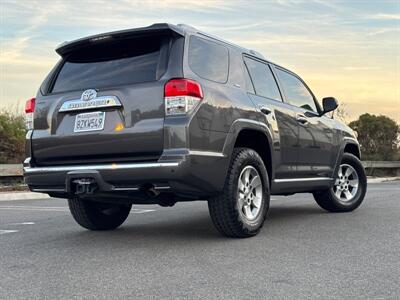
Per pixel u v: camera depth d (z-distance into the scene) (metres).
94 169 4.87
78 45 5.48
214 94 5.06
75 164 5.11
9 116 17.14
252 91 5.93
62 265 4.39
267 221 6.88
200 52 5.23
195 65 5.06
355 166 8.05
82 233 6.16
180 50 4.98
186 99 4.72
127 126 4.84
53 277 3.99
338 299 3.32
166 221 7.23
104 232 6.22
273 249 4.90
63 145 5.18
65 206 10.17
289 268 4.14
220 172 5.00
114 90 4.97
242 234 5.42
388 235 5.66
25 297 3.46
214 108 4.99
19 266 4.39
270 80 6.49
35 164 5.42
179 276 3.93
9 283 3.83
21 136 16.55
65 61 5.68
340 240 5.37
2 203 11.17
